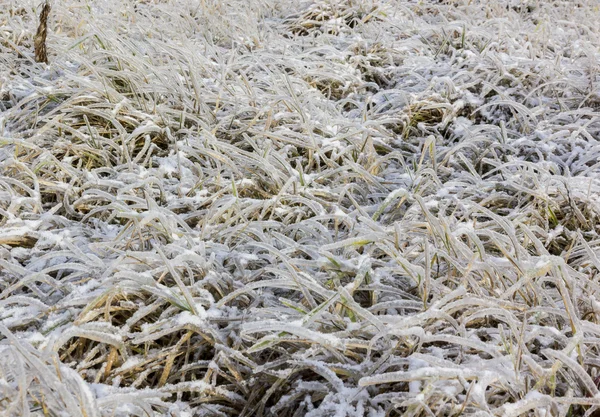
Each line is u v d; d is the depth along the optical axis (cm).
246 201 271
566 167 322
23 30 429
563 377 182
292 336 184
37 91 342
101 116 336
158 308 212
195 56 400
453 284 224
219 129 341
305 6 555
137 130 319
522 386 172
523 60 424
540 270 188
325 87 414
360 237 209
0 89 363
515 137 363
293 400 184
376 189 306
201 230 248
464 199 281
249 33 476
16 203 260
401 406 173
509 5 589
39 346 181
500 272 214
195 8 530
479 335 201
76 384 153
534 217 275
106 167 301
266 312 202
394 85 435
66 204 273
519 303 210
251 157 303
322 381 189
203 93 367
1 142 294
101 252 238
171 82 367
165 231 241
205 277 214
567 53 480
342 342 179
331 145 321
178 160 299
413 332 172
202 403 190
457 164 331
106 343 192
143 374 188
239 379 190
